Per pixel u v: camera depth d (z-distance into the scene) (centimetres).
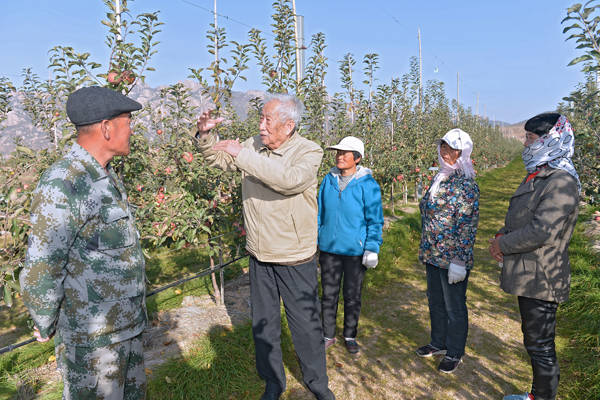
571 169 215
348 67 816
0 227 212
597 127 562
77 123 154
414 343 344
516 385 280
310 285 243
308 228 236
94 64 308
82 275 152
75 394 159
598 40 208
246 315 377
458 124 2120
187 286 466
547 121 218
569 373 290
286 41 474
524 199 226
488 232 755
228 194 402
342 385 286
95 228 152
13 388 268
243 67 353
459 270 271
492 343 339
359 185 310
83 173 150
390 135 1034
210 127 243
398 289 468
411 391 278
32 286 141
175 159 407
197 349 301
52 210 141
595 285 414
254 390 275
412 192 1149
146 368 279
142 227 343
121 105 159
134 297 167
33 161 291
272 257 235
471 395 271
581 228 690
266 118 222
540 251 219
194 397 259
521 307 232
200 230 375
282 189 200
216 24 362
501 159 2977
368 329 371
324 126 648
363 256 310
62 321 155
